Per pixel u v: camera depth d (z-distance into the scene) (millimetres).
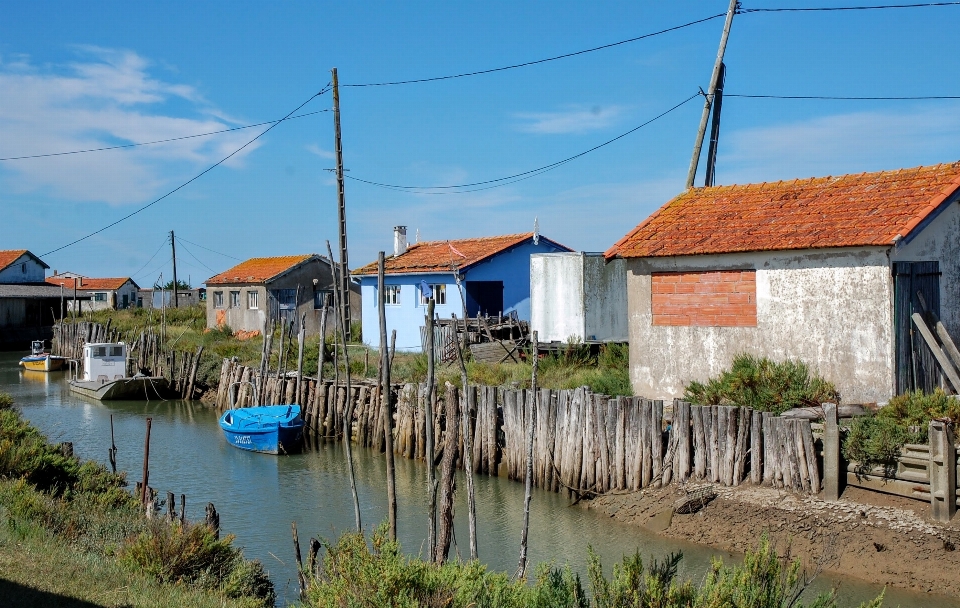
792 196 18672
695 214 19531
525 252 35656
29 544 10172
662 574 7773
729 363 17438
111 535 11688
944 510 11938
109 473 16578
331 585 7898
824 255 16094
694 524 14102
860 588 11594
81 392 34594
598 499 16094
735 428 14422
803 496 13422
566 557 13438
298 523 16000
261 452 22609
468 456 9758
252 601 9656
